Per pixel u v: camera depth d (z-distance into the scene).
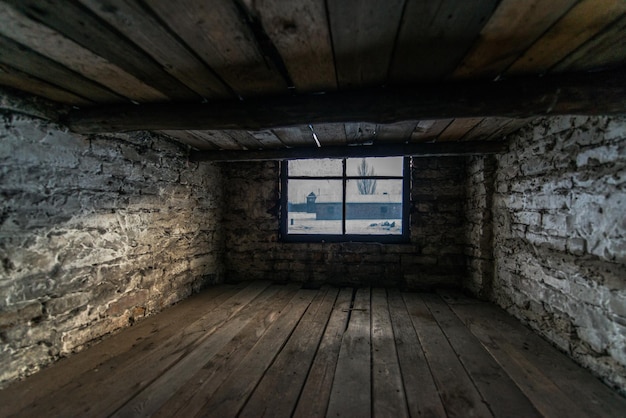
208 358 1.93
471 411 1.43
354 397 1.53
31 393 1.55
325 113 1.69
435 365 1.84
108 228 2.23
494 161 2.98
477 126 2.40
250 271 3.96
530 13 1.00
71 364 1.84
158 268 2.78
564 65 1.37
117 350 2.03
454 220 3.58
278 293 3.39
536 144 2.27
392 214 7.85
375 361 1.90
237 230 3.97
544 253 2.19
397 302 3.09
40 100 1.75
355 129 2.49
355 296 3.30
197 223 3.40
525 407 1.45
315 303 3.05
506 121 2.28
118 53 1.26
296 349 2.06
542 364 1.85
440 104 1.57
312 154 3.10
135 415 1.40
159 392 1.57
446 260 3.59
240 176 3.96
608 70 1.42
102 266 2.18
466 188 3.51
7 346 1.61
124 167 2.37
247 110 1.76
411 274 3.65
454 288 3.56
